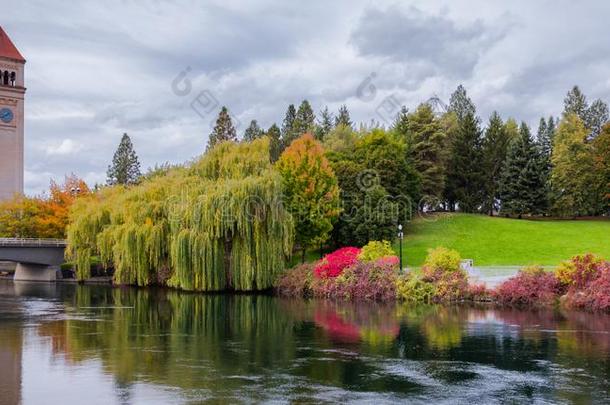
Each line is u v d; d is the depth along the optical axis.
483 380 21.89
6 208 98.75
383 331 32.66
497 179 106.00
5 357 26.12
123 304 48.47
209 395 20.02
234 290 58.44
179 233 56.03
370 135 86.06
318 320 37.50
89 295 57.25
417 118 96.06
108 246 66.25
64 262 85.56
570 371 23.06
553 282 43.22
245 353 26.92
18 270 89.81
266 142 62.47
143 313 42.09
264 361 25.22
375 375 22.69
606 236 76.62
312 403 19.09
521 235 78.69
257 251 54.88
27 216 97.69
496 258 68.75
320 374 22.89
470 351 26.88
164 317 39.69
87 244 72.12
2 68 122.69
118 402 19.27
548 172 100.44
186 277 55.38
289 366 24.27
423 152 93.75
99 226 71.50
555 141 104.38
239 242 55.19
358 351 27.17
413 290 47.91
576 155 97.81
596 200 95.62
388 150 82.69
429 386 21.12
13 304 49.00
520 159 94.62
